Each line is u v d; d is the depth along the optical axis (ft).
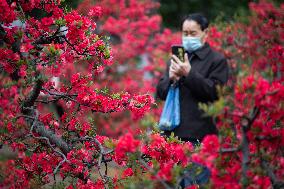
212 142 18.43
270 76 18.98
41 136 25.61
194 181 23.03
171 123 26.27
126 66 55.93
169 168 19.60
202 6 82.94
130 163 22.52
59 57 22.85
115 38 63.82
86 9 27.30
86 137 25.41
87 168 25.85
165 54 54.39
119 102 25.49
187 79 25.46
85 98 24.58
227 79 26.37
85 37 24.17
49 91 25.18
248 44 28.48
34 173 25.20
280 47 27.40
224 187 18.38
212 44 31.55
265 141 19.13
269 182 18.11
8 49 23.82
